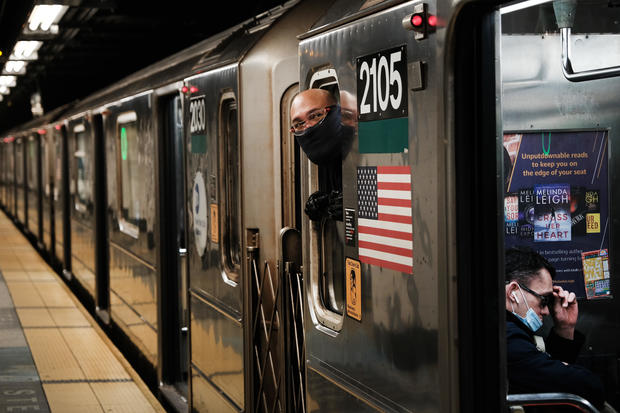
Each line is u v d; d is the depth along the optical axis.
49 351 6.71
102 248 8.95
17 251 14.20
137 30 8.63
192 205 4.84
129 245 6.96
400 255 2.32
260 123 3.77
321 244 3.02
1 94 17.20
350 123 2.62
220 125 4.22
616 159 3.15
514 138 3.09
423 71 2.16
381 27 2.38
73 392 5.54
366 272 2.54
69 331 7.50
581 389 2.66
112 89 8.34
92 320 8.02
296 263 3.47
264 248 3.78
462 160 2.07
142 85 6.40
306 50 2.96
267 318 3.79
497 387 2.10
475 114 2.07
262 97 3.75
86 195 9.59
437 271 2.12
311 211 2.94
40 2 6.27
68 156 11.52
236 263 4.20
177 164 5.89
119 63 11.78
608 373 3.20
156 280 5.91
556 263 3.16
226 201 4.27
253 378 3.85
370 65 2.46
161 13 7.46
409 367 2.28
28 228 18.73
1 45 7.94
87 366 6.24
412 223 2.24
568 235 3.15
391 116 2.34
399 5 2.28
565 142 3.12
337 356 2.78
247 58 3.84
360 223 2.57
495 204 2.09
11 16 6.77
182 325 5.95
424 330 2.20
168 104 5.83
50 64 11.32
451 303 2.07
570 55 2.92
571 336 3.06
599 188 3.15
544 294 2.93
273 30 3.85
